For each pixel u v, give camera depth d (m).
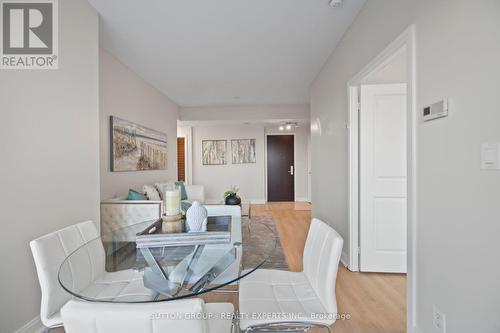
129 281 1.43
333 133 3.13
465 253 1.16
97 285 1.43
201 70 3.62
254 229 2.05
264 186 7.20
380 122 2.53
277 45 2.89
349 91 2.55
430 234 1.40
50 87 1.76
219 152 7.16
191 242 1.52
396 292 2.24
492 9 1.01
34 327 1.62
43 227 1.69
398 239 2.57
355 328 1.78
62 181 1.84
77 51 1.99
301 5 2.16
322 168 3.65
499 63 0.99
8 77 1.51
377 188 2.56
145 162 3.95
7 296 1.48
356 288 2.31
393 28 1.73
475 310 1.11
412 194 1.52
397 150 2.54
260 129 7.15
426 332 1.44
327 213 3.43
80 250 1.46
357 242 2.63
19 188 1.54
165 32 2.57
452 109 1.22
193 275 1.27
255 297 1.37
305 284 1.51
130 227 2.04
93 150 2.16
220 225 1.99
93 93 2.17
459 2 1.16
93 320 0.63
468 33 1.12
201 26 2.47
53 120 1.78
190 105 5.75
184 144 7.16
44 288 1.25
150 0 2.07
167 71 3.64
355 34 2.38
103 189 2.89
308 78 4.03
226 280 1.23
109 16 2.28
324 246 1.37
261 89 4.59
